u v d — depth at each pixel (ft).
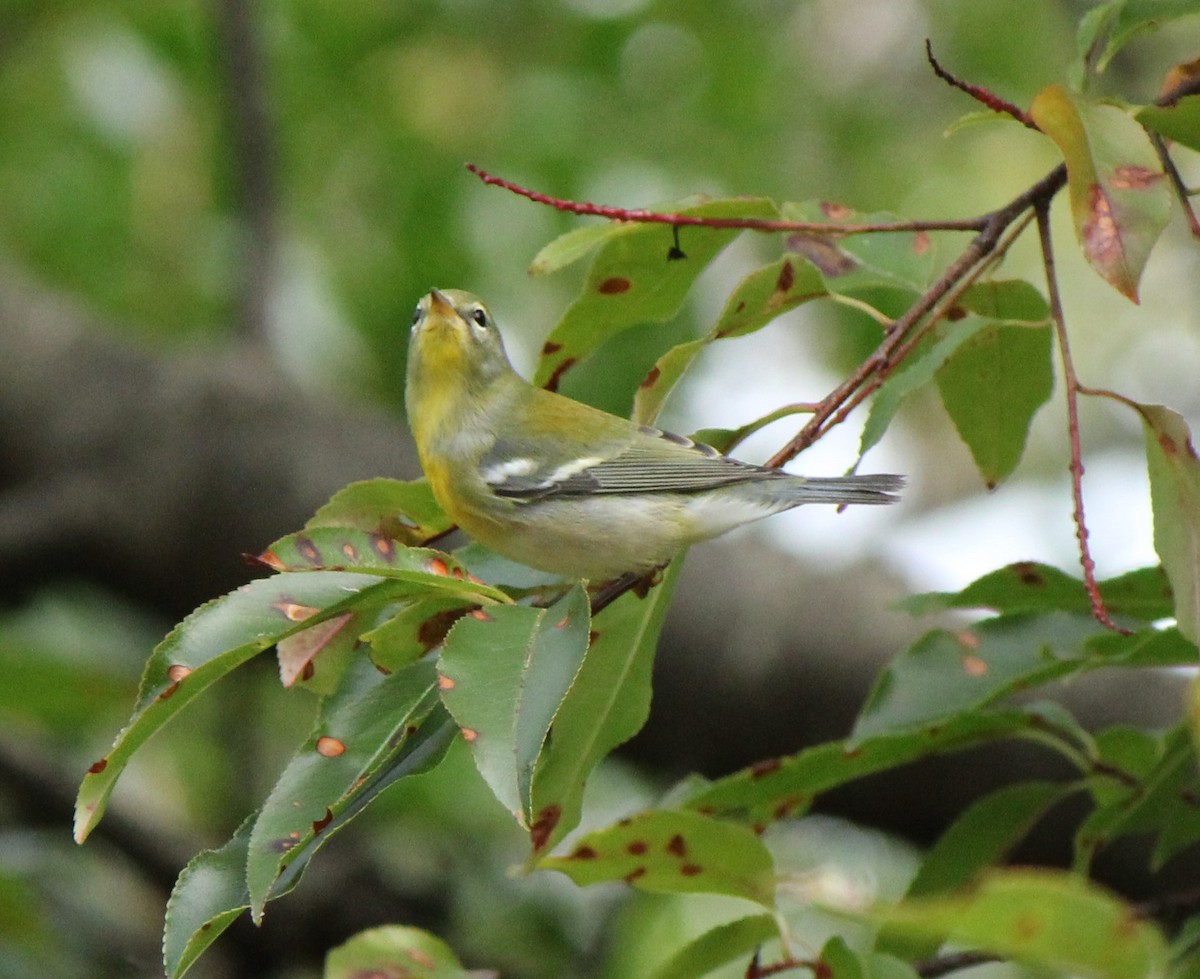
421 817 41.60
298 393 40.60
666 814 17.25
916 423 60.13
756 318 20.66
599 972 37.63
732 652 34.24
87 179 44.75
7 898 34.37
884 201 49.01
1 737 39.29
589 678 19.86
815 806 32.89
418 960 19.54
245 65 40.78
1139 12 19.84
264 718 46.32
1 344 41.45
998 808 21.49
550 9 48.32
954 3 51.67
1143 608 20.71
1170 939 23.22
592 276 21.50
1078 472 17.74
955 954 19.31
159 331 47.11
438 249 44.45
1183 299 57.16
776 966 17.22
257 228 41.88
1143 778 20.39
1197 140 18.37
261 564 16.70
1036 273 57.11
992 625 21.06
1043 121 17.28
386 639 18.12
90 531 39.73
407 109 46.32
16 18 46.06
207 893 16.69
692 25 48.98
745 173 46.85
